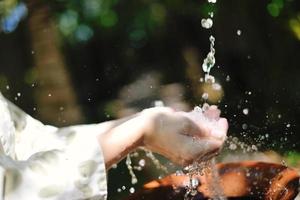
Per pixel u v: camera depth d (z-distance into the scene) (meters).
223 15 5.74
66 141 1.47
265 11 5.57
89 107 6.36
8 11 5.35
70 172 1.35
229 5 5.70
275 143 2.81
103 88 6.61
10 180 1.30
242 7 5.63
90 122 5.97
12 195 1.30
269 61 5.52
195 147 1.43
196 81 5.84
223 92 5.08
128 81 6.55
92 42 6.78
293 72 5.39
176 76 6.14
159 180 1.66
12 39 6.07
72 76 6.65
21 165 1.34
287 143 2.92
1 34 6.04
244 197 1.60
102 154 1.38
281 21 5.41
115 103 5.98
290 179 1.55
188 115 1.45
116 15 6.68
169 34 6.39
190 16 6.23
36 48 5.36
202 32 6.11
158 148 1.45
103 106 6.16
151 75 6.25
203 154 1.44
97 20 6.71
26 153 1.60
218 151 1.45
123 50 6.74
